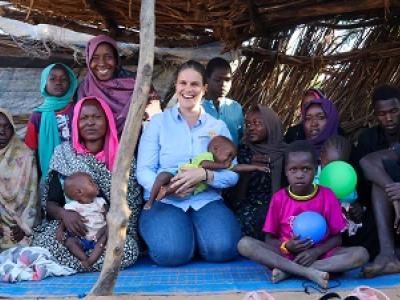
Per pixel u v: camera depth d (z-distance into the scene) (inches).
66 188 139.1
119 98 163.6
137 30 208.5
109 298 107.3
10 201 154.9
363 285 118.8
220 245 142.4
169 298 112.7
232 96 233.6
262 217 152.0
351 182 138.9
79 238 138.2
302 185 129.7
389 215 135.0
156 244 139.7
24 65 253.3
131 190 148.9
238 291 116.3
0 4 198.8
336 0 163.0
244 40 199.3
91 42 164.6
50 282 128.1
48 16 201.8
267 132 158.9
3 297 116.2
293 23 185.0
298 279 124.9
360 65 220.4
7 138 156.6
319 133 157.4
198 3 170.6
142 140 150.4
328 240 128.6
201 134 151.2
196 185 145.6
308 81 230.4
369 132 159.9
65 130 166.2
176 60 233.0
